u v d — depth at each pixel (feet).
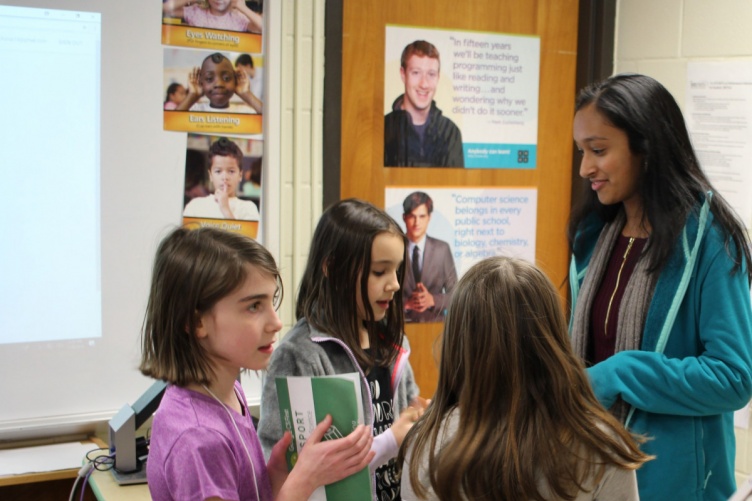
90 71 6.73
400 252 5.12
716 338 4.74
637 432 4.92
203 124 7.15
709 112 8.03
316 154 7.68
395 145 8.22
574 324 5.55
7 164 6.50
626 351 4.96
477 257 8.79
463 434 3.79
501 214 8.86
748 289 4.93
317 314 5.12
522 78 8.79
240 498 3.71
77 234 6.79
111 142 6.85
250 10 7.22
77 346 6.86
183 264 3.72
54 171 6.67
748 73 7.69
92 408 6.95
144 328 4.03
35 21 6.52
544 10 8.79
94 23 6.70
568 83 9.03
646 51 8.54
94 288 6.88
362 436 4.09
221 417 3.72
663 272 4.96
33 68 6.54
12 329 6.61
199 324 3.72
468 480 3.68
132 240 6.99
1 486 6.84
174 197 7.11
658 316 4.94
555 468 3.61
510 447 3.64
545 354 3.78
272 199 7.47
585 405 3.85
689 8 8.11
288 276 7.65
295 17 7.40
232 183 7.30
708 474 4.98
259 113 7.36
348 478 4.06
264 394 4.96
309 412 4.14
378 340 5.34
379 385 5.25
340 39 7.70
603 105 4.98
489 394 3.79
